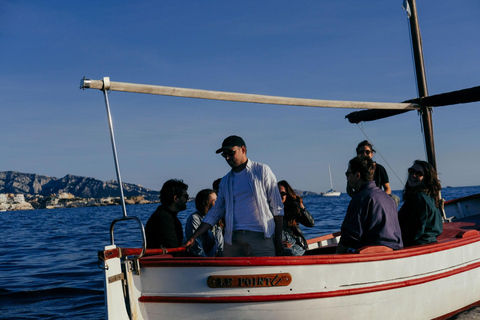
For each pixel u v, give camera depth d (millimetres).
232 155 4289
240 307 3869
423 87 7695
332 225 20500
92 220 44594
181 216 33844
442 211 7465
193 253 4668
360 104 6520
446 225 6891
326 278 4023
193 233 4699
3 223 44500
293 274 3916
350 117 8211
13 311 7137
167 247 4551
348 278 4121
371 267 4250
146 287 3980
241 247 4348
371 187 4477
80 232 24578
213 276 3865
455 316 5168
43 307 7336
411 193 5121
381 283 4312
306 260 3930
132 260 3951
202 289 3881
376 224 4422
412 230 5027
